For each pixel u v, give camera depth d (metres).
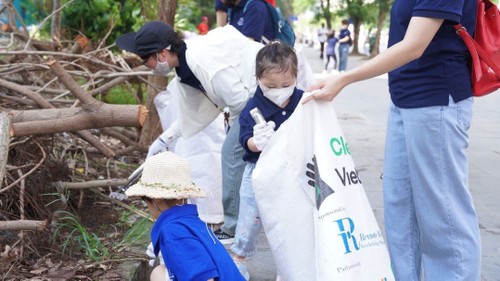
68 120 3.68
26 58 5.96
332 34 22.73
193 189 2.52
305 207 2.70
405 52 2.61
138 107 3.68
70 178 4.64
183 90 3.93
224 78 3.51
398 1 2.81
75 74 5.48
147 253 3.73
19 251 3.75
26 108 4.98
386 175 3.01
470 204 2.84
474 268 2.83
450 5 2.55
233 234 3.95
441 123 2.72
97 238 3.91
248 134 3.09
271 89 2.97
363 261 2.64
